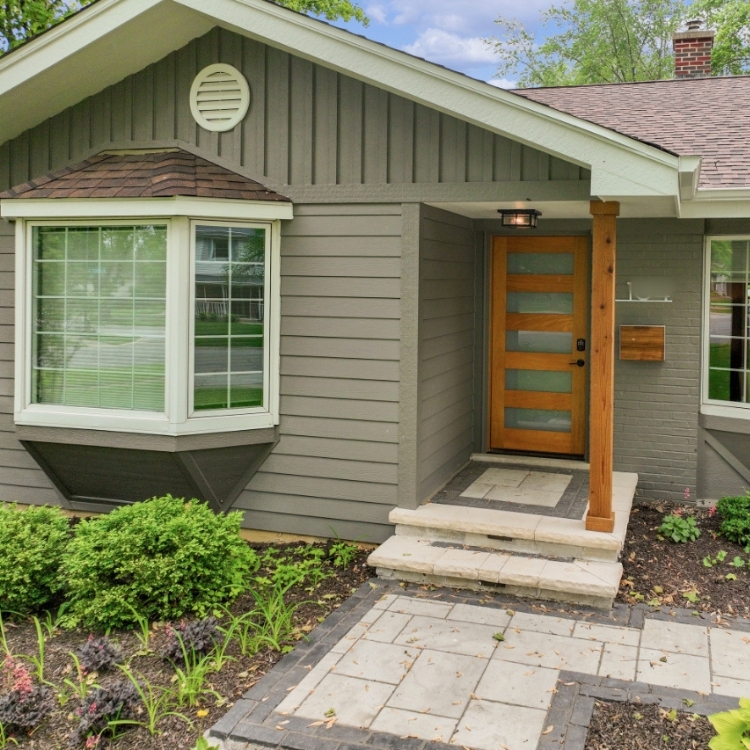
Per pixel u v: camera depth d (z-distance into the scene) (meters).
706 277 7.28
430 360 6.50
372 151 6.06
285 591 5.41
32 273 6.41
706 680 4.20
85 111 6.74
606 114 8.64
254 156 6.35
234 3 5.66
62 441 6.41
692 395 7.33
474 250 7.89
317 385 6.35
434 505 6.31
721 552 5.93
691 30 10.96
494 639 4.69
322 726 3.79
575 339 7.85
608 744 3.62
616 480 7.21
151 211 5.90
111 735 3.79
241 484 6.63
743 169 6.56
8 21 13.40
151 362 6.19
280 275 6.37
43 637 4.80
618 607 5.15
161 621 5.00
